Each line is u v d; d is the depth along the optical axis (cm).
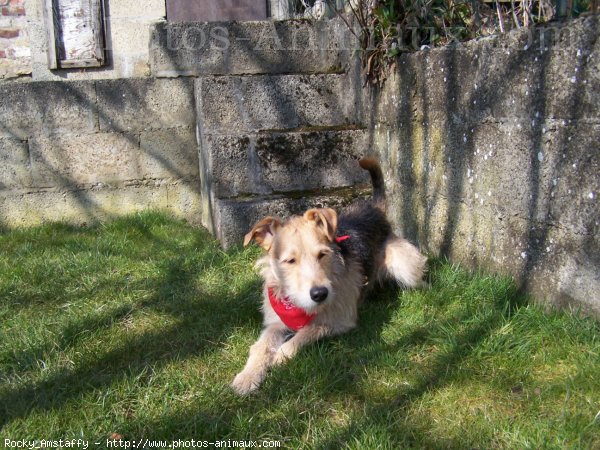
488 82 136
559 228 118
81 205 223
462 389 99
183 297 148
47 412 98
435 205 167
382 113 194
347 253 132
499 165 135
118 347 122
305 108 218
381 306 139
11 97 208
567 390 93
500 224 137
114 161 222
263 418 96
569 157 113
